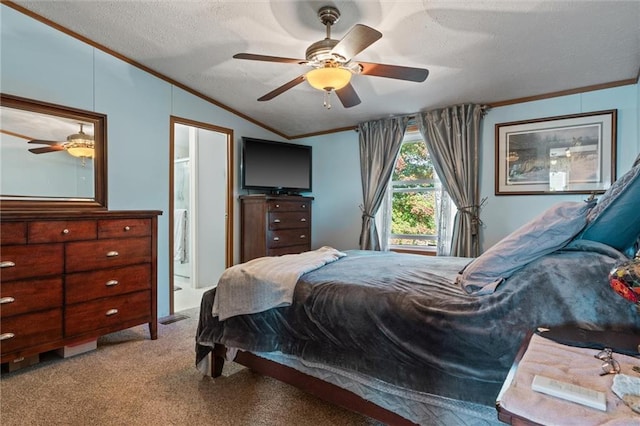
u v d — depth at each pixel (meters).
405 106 3.69
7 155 2.50
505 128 3.42
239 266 2.17
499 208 3.46
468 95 3.34
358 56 2.62
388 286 1.66
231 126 4.16
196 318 3.40
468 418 1.29
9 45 2.49
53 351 2.54
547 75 2.87
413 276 1.86
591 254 1.29
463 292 1.49
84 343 2.53
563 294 1.24
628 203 1.25
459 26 2.25
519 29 2.26
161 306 3.44
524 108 3.34
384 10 2.12
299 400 1.91
